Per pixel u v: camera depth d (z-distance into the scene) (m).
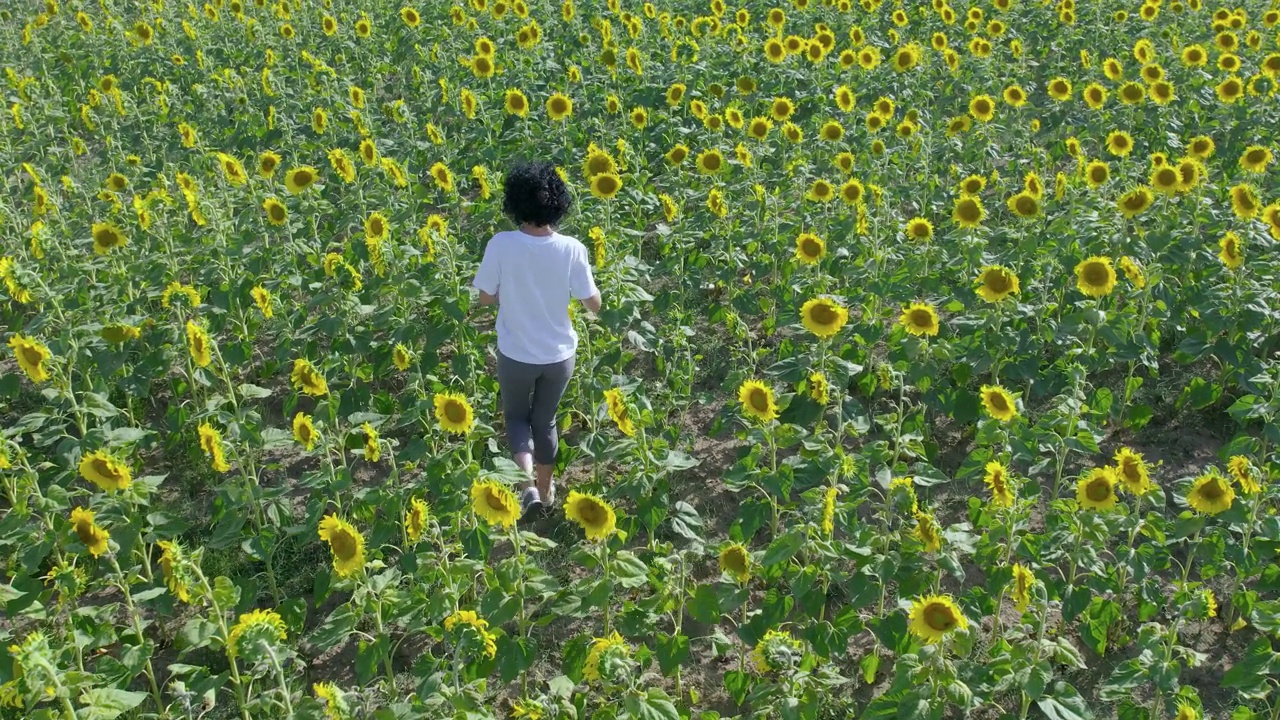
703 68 12.64
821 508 4.67
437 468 5.21
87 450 5.68
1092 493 4.84
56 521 5.18
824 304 5.89
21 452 5.25
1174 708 4.84
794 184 9.07
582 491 6.16
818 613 4.84
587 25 15.35
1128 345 6.73
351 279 7.34
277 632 3.97
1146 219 8.03
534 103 12.16
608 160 8.20
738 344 7.79
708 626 5.36
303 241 8.20
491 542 4.97
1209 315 6.88
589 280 5.48
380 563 4.61
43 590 5.55
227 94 12.98
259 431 5.57
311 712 4.07
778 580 5.56
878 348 7.59
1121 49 13.45
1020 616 5.36
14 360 7.86
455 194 8.86
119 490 5.13
